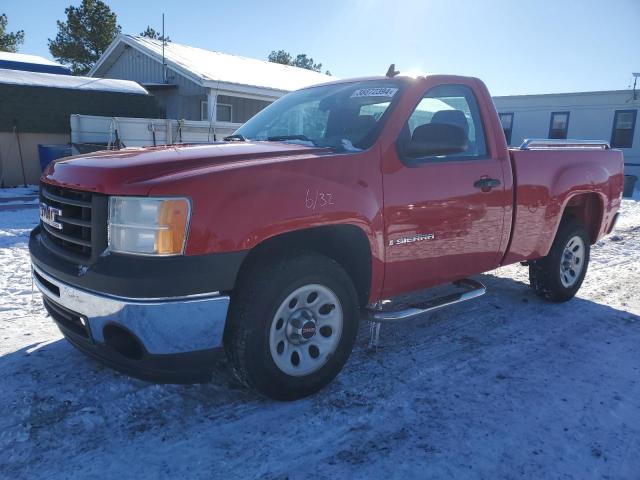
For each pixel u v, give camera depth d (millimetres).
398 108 3535
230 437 2785
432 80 3789
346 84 4172
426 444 2783
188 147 3340
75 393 3137
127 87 16438
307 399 3182
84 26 31719
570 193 4746
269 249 3047
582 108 24188
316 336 3184
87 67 32906
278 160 2969
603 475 2590
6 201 11859
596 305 5195
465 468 2602
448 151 3395
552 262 4891
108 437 2744
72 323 2963
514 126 26281
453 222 3732
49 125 14891
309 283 3027
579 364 3807
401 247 3451
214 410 3031
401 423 2971
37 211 10391
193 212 2582
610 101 23391
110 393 3152
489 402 3227
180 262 2561
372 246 3268
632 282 6129
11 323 4238
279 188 2838
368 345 3996
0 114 14109
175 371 2727
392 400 3205
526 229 4402
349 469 2566
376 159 3309
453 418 3037
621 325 4645
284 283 2908
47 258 3012
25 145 14914
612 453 2762
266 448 2703
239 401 3137
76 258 2785
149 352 2613
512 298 5305
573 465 2654
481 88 4125
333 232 3221
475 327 4465
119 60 20703
